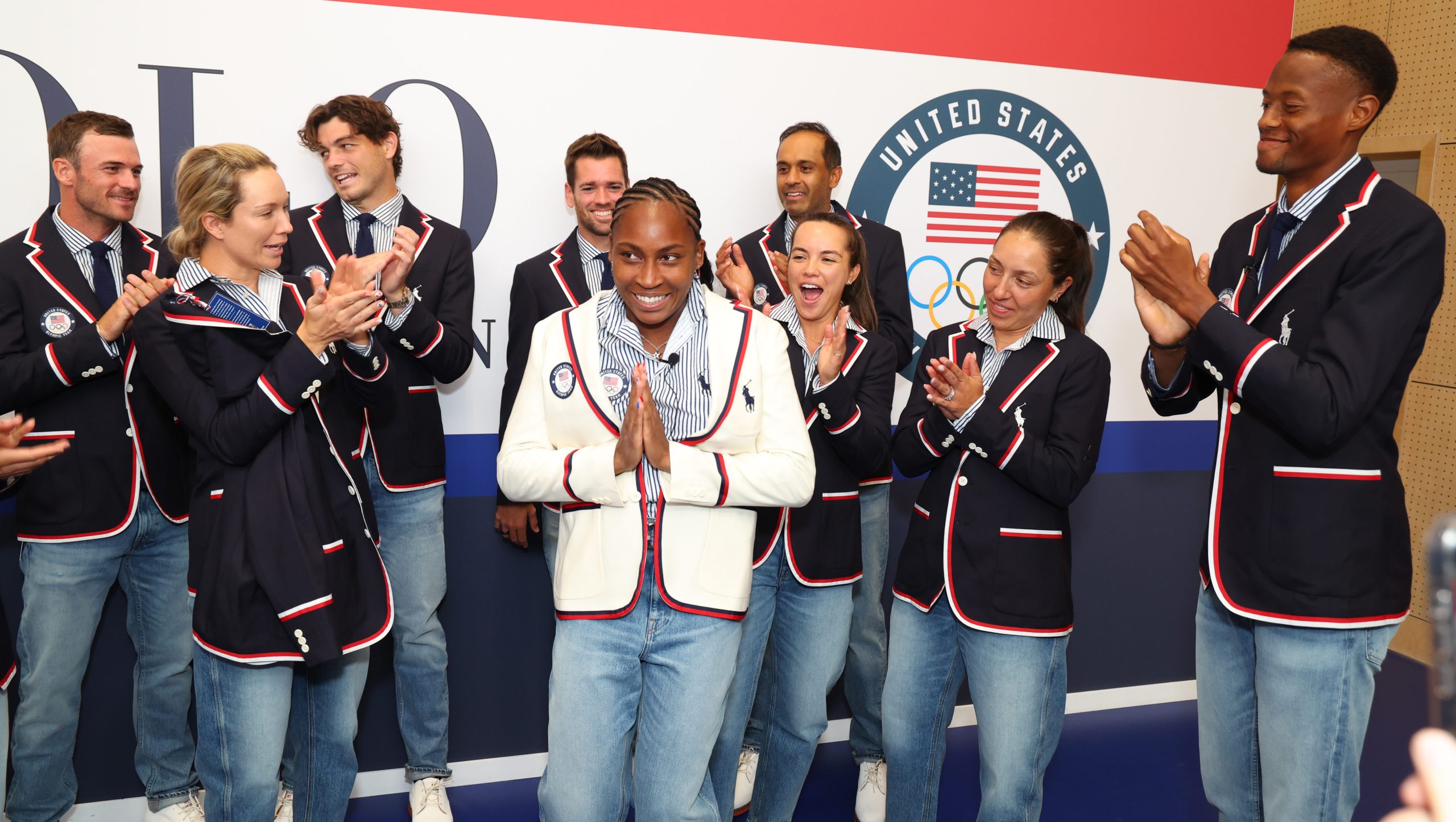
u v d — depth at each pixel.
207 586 2.03
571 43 3.02
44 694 2.54
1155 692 3.89
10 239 2.51
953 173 3.47
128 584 2.69
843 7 3.27
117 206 2.46
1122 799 3.08
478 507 3.12
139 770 2.79
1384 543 1.88
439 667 2.90
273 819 2.19
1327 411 1.73
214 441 1.99
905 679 2.37
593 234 2.83
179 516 2.66
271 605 2.03
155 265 2.62
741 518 1.89
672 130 3.15
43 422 2.49
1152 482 3.80
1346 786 1.92
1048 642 2.24
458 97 2.95
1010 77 3.49
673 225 1.72
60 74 2.62
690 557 1.83
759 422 1.91
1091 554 3.75
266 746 2.11
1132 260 1.90
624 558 1.81
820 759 3.41
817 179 2.97
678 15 3.11
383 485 2.78
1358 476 1.87
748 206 3.27
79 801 2.86
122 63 2.66
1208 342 1.85
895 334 3.07
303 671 2.32
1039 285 2.22
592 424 1.84
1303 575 1.88
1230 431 2.02
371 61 2.86
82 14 2.62
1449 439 4.17
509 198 3.04
